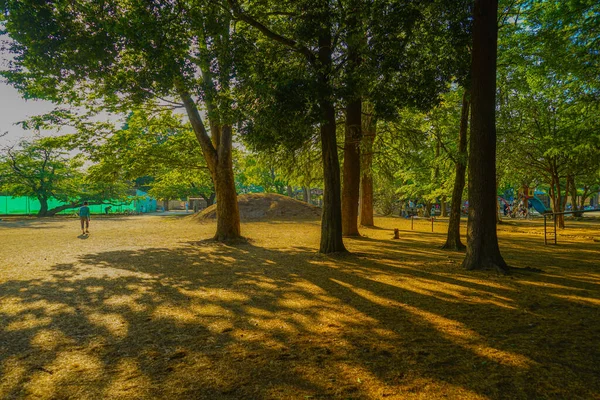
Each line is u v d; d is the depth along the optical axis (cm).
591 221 2964
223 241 1491
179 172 2155
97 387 311
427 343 406
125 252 1212
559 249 1256
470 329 452
